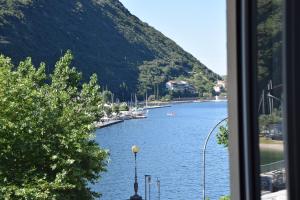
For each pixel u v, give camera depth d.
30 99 19.81
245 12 1.39
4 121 18.98
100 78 112.62
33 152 19.08
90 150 20.25
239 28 1.41
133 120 134.75
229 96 1.43
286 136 1.33
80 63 103.50
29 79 21.12
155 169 85.25
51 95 21.14
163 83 139.62
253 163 1.37
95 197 20.55
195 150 99.75
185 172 82.56
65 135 19.61
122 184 76.56
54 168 18.88
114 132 119.19
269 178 1.34
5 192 17.81
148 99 138.25
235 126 1.41
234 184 1.42
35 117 19.55
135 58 136.88
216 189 57.41
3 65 20.86
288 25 1.34
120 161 91.00
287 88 1.34
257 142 1.37
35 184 18.52
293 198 1.31
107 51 123.38
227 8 1.44
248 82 1.39
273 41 1.37
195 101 134.00
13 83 20.02
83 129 20.22
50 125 19.56
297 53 1.33
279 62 1.35
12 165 18.98
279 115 1.34
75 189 19.72
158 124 134.62
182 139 113.31
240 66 1.41
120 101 126.12
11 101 19.48
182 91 138.50
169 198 70.00
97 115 21.67
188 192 71.50
